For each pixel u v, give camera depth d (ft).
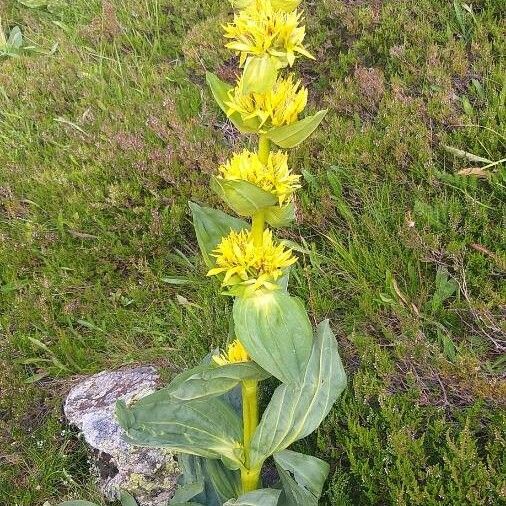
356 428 2.31
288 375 1.84
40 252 3.52
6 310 3.38
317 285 2.92
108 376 3.04
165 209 3.46
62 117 4.32
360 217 3.09
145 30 4.99
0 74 4.86
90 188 3.65
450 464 2.09
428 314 2.73
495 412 2.28
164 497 2.67
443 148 3.20
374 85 3.64
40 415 3.02
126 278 3.42
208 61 4.36
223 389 1.93
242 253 1.84
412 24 3.90
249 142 3.61
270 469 2.62
